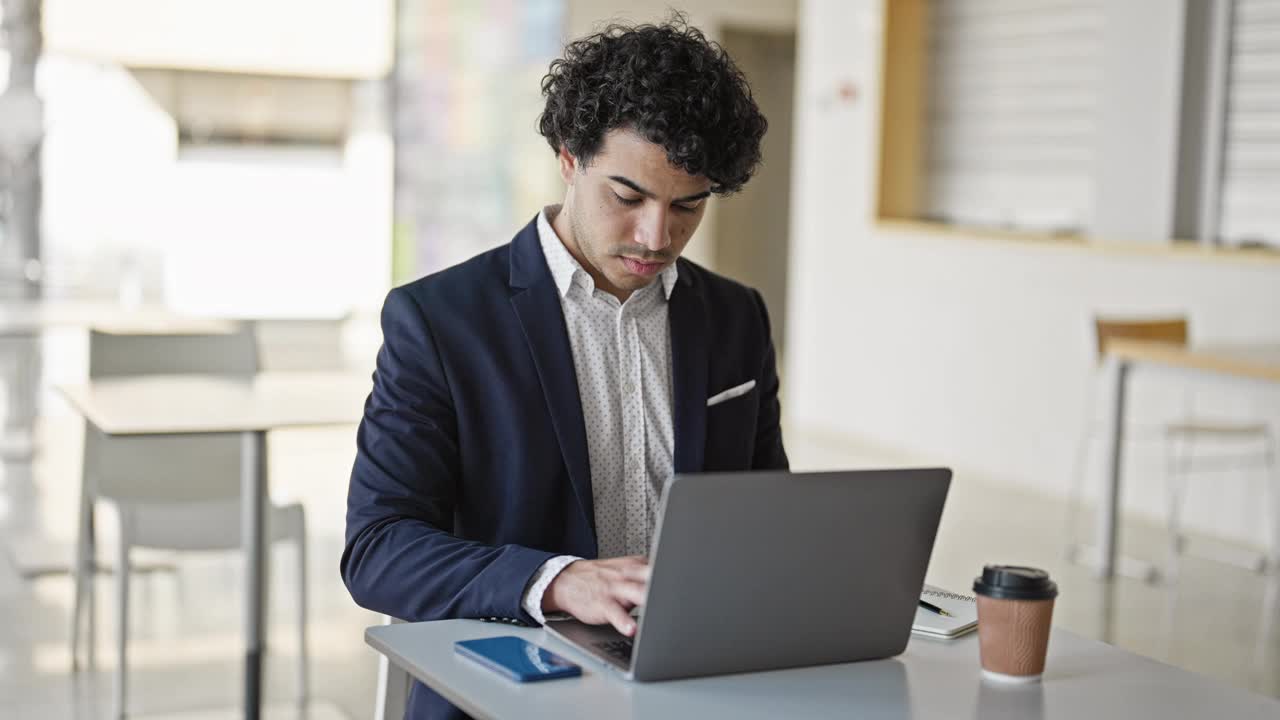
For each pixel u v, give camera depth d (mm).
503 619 1585
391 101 7371
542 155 8016
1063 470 6258
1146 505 5855
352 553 1647
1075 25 6195
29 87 6551
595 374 1773
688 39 1600
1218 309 5551
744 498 1363
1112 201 6000
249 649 3344
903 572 1487
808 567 1426
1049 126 6352
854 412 7453
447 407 1704
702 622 1395
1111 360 4844
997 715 1351
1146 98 5840
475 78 7684
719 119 1564
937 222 6965
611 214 1620
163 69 6793
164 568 4656
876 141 7094
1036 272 6332
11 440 6480
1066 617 4348
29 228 6586
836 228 7531
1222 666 3896
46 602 4281
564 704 1325
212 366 3895
